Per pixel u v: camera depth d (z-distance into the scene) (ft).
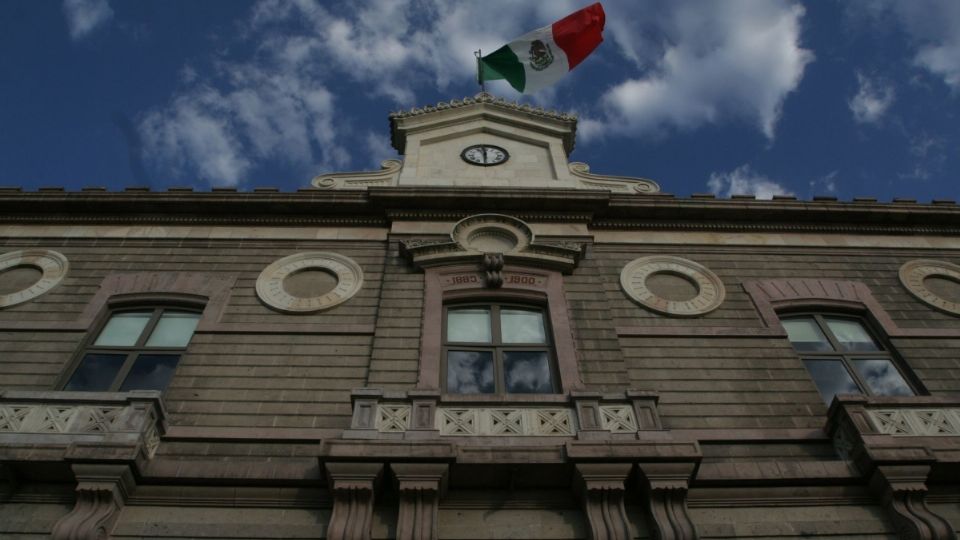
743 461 35.09
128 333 43.34
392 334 41.22
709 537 31.32
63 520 29.71
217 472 32.50
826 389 41.29
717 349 42.01
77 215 51.03
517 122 62.54
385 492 31.65
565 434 33.99
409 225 50.08
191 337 41.81
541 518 31.65
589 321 42.78
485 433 33.86
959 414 35.65
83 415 33.37
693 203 52.08
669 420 37.50
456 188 50.96
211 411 36.83
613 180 57.82
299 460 34.42
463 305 44.37
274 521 31.50
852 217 53.01
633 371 40.29
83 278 46.37
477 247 47.37
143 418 33.17
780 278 48.34
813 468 33.40
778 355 41.86
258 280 45.73
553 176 57.72
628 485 32.01
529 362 40.75
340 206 51.08
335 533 29.68
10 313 43.55
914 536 30.66
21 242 49.14
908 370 42.16
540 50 69.62
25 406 33.60
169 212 51.13
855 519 32.30
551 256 46.21
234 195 51.13
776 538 31.50
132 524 31.12
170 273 46.65
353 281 45.93
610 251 49.62
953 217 53.21
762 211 52.29
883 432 34.53
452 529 31.01
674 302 45.34
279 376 39.01
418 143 60.13
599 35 69.97
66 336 41.86
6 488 31.76
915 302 47.11
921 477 32.35
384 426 33.45
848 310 46.39
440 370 39.68
